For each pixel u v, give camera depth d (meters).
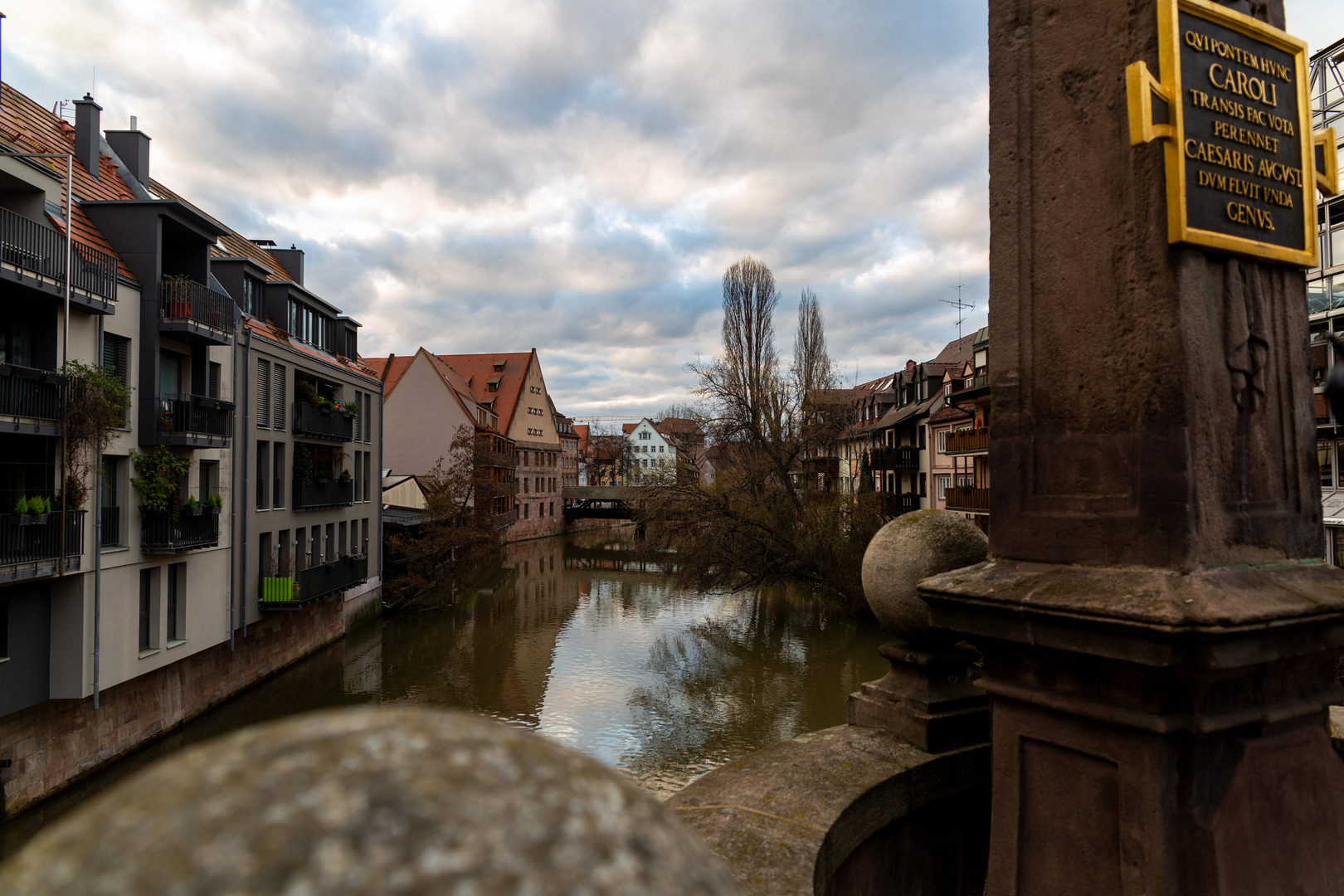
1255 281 2.38
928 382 37.78
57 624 12.78
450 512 31.81
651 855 0.69
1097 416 2.38
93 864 0.58
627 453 105.19
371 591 28.17
